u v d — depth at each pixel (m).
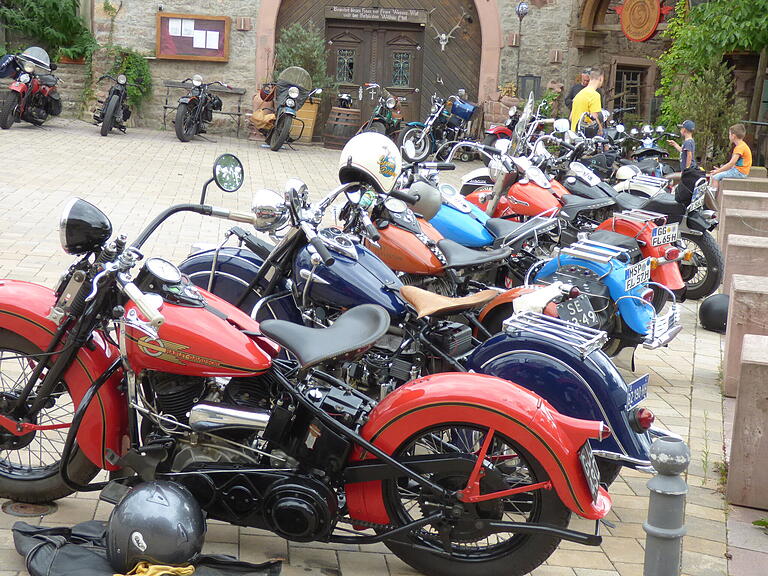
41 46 19.47
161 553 3.01
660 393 6.03
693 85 16.77
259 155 16.39
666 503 2.84
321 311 4.17
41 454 3.98
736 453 4.36
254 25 19.25
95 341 3.54
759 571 3.75
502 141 8.30
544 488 3.21
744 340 4.70
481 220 6.05
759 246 7.99
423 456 3.28
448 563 3.35
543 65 19.98
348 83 20.30
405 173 5.86
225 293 4.68
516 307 4.20
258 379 3.42
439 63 20.20
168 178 12.52
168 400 3.37
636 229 6.88
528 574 3.55
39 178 11.52
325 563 3.49
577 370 3.83
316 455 3.30
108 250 3.31
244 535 3.65
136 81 18.86
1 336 3.54
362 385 4.08
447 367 4.07
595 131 13.73
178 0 19.02
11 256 7.59
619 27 19.55
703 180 8.39
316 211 4.13
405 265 4.98
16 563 3.23
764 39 16.08
